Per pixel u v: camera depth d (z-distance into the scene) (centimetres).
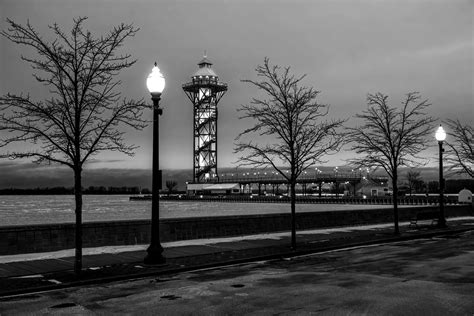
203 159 18862
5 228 1742
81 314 974
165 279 1344
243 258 1653
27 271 1401
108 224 1997
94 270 1412
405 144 3086
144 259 1524
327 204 18350
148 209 16888
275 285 1247
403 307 998
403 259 1692
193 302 1067
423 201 13250
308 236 2405
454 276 1351
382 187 18450
